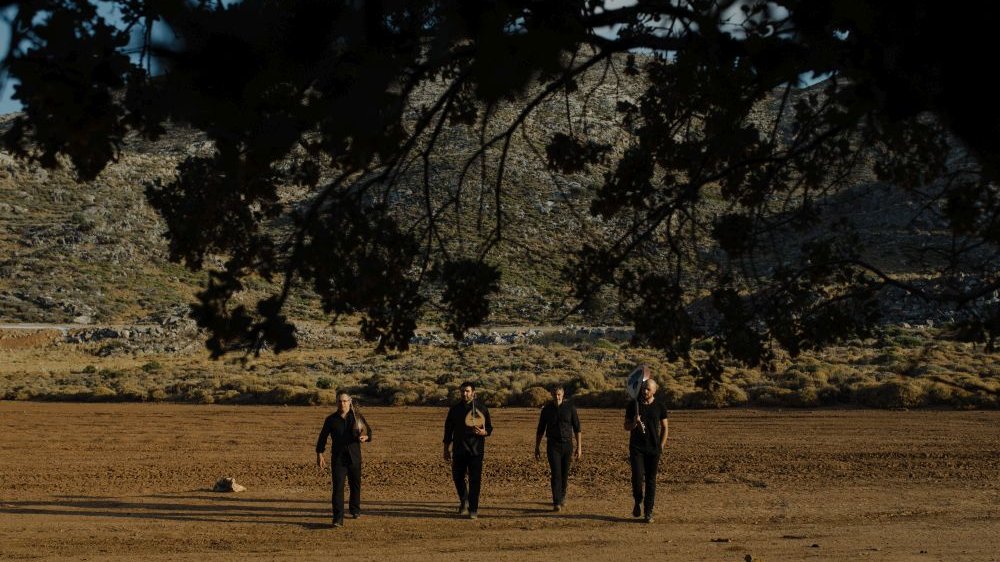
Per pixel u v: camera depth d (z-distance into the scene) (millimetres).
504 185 94875
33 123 3480
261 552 11203
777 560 10117
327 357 54531
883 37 2838
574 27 3744
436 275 4469
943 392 26328
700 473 17375
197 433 24531
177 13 3531
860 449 19578
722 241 5133
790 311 5180
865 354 41094
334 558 10758
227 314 3801
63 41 3273
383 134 3906
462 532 12281
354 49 3732
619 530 12289
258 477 17797
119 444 22641
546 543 11445
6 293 80188
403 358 50406
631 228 5180
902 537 11547
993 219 4438
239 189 4613
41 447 22203
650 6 3977
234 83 3633
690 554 10586
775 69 3697
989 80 2516
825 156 5125
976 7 2449
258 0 3670
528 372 41094
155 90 3613
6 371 51125
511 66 3705
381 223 4289
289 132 3752
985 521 12641
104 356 60844
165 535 12391
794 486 15906
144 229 99250
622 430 23578
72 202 103625
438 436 23344
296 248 4141
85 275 85938
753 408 27547
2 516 13953
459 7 3695
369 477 17594
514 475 17422
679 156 5199
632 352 49906
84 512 14273
